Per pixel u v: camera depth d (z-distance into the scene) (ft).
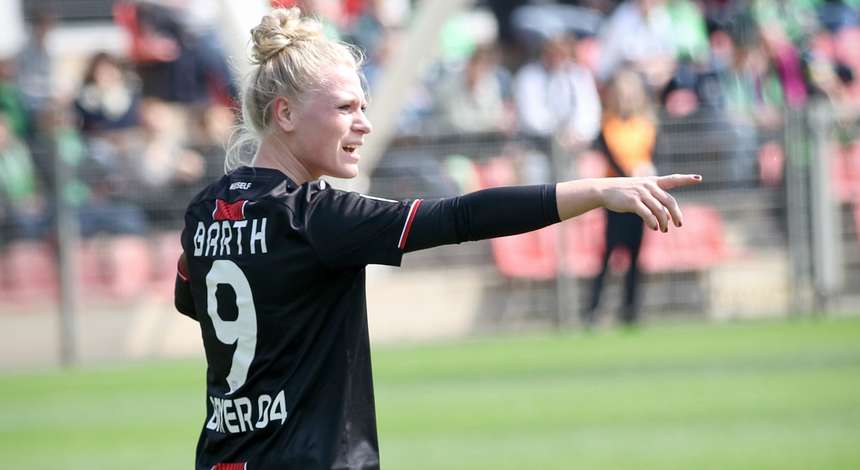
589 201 32.14
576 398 103.09
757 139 157.99
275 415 33.68
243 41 108.17
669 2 187.21
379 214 32.96
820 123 158.10
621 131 147.64
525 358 129.59
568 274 155.33
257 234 33.81
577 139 157.17
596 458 79.10
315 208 33.47
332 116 34.09
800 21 195.42
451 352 137.39
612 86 148.87
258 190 34.42
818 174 158.51
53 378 131.85
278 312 33.60
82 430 97.71
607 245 146.72
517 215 32.24
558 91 164.76
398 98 125.39
